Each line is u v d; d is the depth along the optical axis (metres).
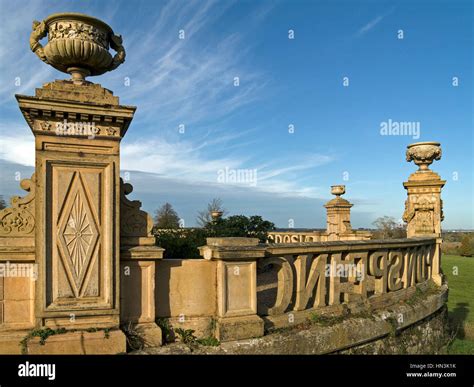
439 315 7.04
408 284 6.52
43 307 3.38
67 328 3.46
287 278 4.55
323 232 14.21
